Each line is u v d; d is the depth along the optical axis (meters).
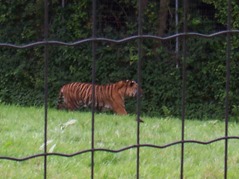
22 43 16.59
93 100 4.30
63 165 7.73
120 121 12.30
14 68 16.73
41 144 8.91
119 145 9.19
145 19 16.08
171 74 15.96
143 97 16.16
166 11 15.96
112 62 16.30
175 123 12.54
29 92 16.69
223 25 15.82
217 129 11.57
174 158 8.41
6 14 16.44
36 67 16.58
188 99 15.97
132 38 4.25
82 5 16.20
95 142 9.34
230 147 9.31
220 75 15.79
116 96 15.25
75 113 13.93
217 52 15.73
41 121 11.78
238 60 15.61
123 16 16.16
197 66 15.87
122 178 7.38
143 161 8.10
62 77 16.47
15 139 9.28
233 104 15.73
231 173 7.70
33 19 16.45
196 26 15.80
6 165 7.64
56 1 16.34
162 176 7.48
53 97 16.48
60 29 16.44
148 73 16.12
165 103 16.08
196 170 7.85
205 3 15.78
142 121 12.12
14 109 14.21
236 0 15.24
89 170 7.57
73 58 16.34
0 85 16.97
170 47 16.11
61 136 9.72
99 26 16.17
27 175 7.27
